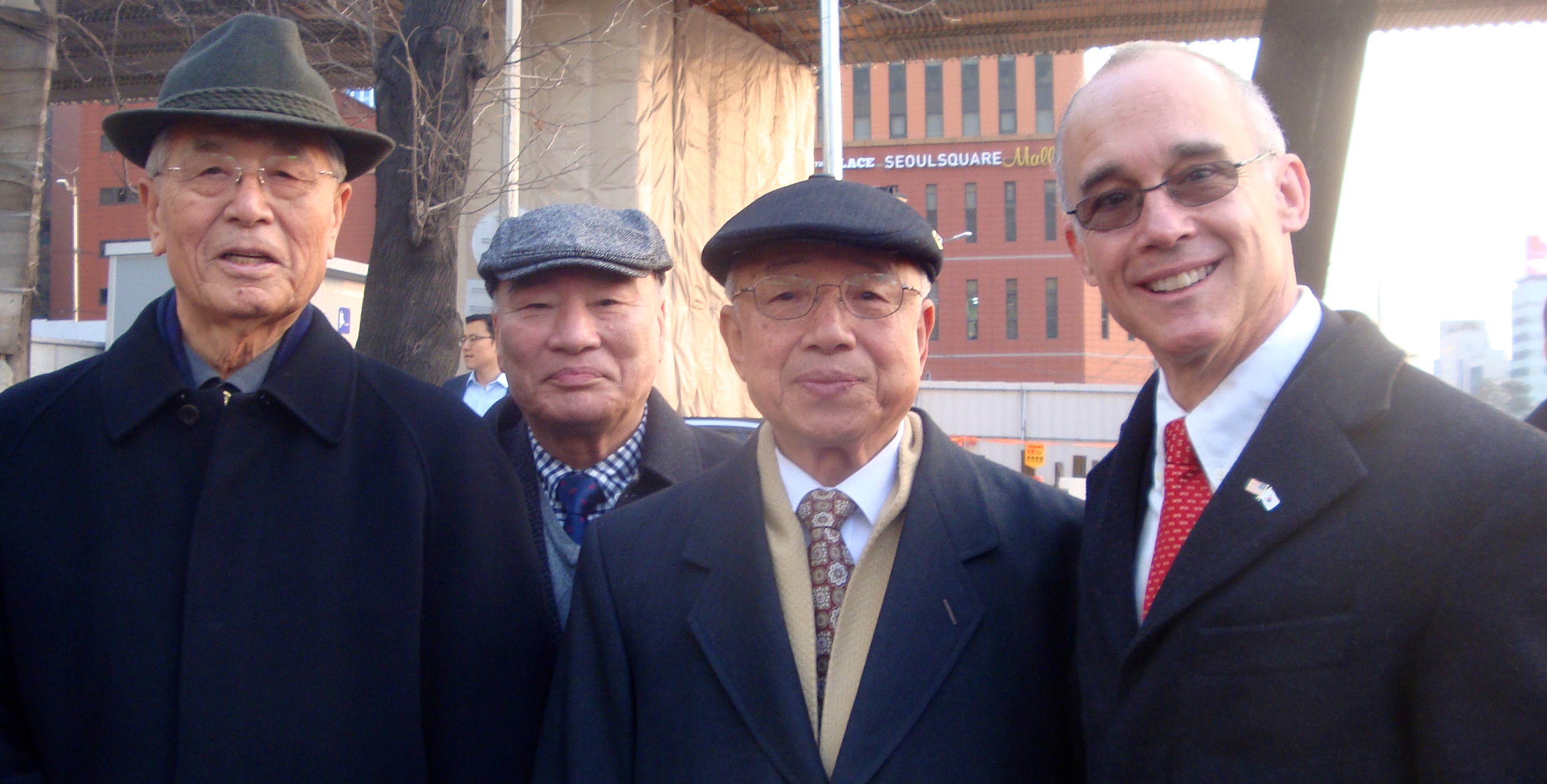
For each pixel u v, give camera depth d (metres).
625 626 1.71
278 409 1.74
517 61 5.11
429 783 1.77
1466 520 1.21
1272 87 3.55
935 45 10.84
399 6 6.95
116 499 1.63
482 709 1.79
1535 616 1.15
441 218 4.19
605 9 8.05
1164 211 1.49
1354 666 1.23
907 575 1.62
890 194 1.70
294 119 1.65
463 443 1.87
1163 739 1.38
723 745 1.56
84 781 1.55
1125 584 1.54
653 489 2.38
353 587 1.70
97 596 1.59
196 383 1.77
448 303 4.27
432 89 4.17
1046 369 48.47
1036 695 1.62
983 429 18.02
